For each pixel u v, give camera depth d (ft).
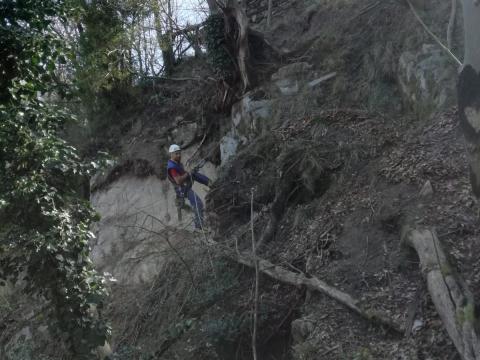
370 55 41.27
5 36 25.62
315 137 35.73
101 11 57.16
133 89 60.85
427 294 21.99
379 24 43.21
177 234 39.81
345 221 29.04
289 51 49.34
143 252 41.37
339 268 26.37
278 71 45.52
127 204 51.75
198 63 64.85
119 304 37.50
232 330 27.61
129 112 60.70
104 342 26.94
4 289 48.21
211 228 37.24
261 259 30.40
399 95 37.17
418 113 34.40
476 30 14.70
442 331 20.51
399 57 38.11
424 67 34.86
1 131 25.54
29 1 26.32
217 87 51.06
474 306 19.27
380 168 30.42
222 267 31.73
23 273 47.14
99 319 27.30
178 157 39.45
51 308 27.04
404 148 30.60
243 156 39.14
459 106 15.37
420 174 27.89
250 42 49.57
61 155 26.76
